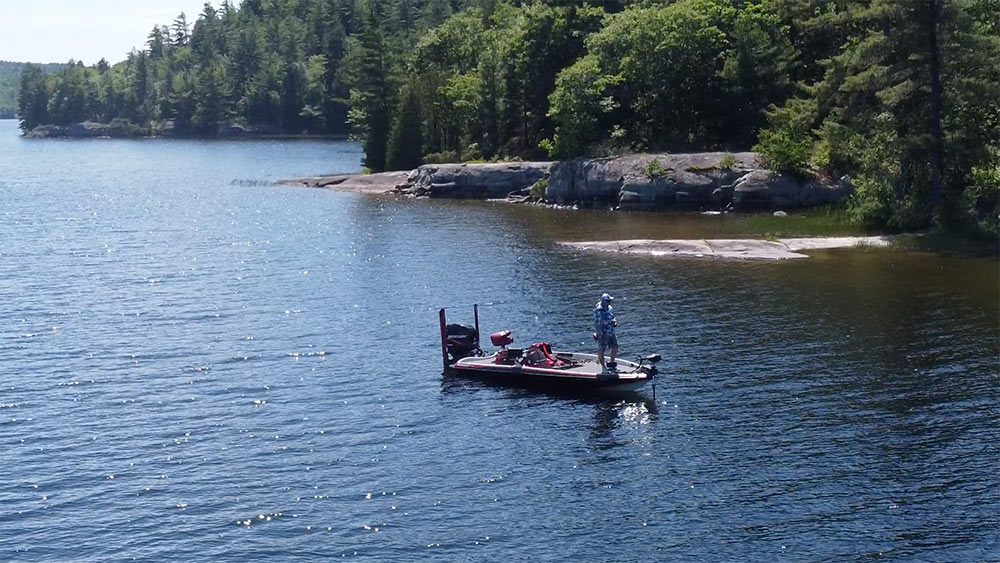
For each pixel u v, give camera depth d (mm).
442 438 28750
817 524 23203
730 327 39094
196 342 38500
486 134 102250
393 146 105125
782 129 71562
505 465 26812
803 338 37375
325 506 24422
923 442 27453
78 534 23047
